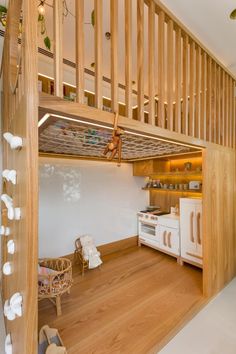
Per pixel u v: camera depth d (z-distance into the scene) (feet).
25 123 3.02
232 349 5.36
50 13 6.05
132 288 8.20
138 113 4.87
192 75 6.54
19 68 3.72
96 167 11.23
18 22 4.51
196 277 9.06
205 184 7.45
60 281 6.76
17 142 3.30
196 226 9.53
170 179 12.81
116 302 7.29
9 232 5.17
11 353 4.08
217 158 8.04
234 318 6.56
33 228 2.96
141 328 6.01
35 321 2.96
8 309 3.72
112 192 11.99
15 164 4.16
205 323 6.33
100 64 4.00
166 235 11.10
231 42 7.44
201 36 7.11
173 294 7.75
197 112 6.86
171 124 5.76
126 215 12.72
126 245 12.68
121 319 6.40
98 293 7.86
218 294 7.93
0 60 7.31
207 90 7.45
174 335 5.83
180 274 9.34
